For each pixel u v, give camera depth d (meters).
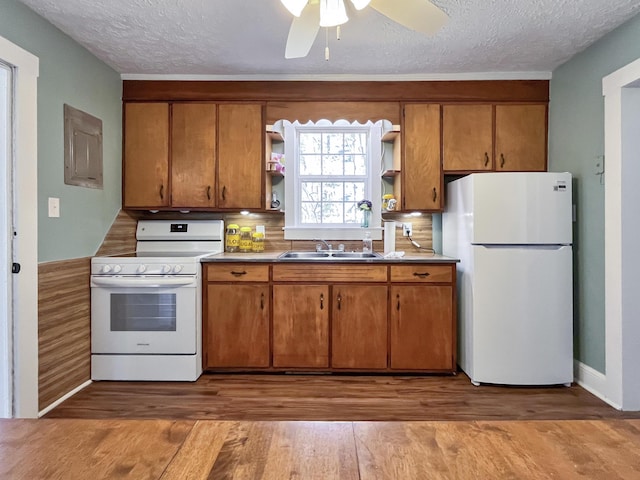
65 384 2.59
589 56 2.74
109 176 3.09
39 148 2.33
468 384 2.85
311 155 3.69
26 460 0.71
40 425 0.84
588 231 2.76
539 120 3.21
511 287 2.79
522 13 2.30
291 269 3.00
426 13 1.57
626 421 0.87
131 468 0.68
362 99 3.25
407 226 3.58
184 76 3.26
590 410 2.46
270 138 3.55
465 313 2.98
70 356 2.64
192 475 0.66
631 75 2.34
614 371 2.50
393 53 2.84
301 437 0.80
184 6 2.24
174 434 0.81
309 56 2.89
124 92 3.26
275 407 2.49
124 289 2.88
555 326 2.78
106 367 2.89
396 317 2.98
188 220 3.55
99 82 2.95
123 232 3.30
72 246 2.65
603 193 2.59
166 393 2.69
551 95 3.19
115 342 2.88
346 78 3.25
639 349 2.43
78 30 2.50
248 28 2.49
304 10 1.61
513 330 2.79
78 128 2.70
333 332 3.00
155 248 3.46
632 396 2.44
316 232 3.61
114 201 3.17
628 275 2.43
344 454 0.73
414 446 0.76
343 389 2.77
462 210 3.03
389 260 2.97
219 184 3.29
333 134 3.69
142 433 0.81
